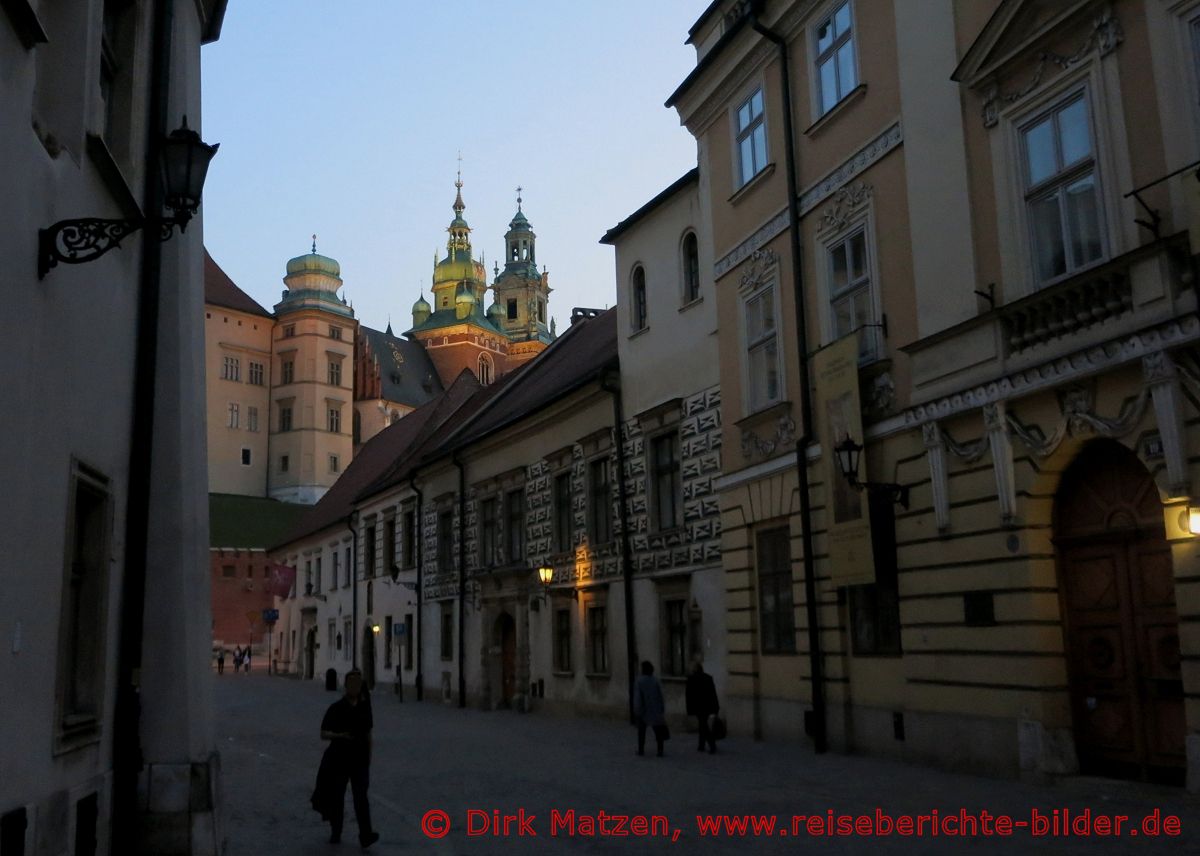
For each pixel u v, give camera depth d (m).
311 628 57.03
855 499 16.28
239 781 16.25
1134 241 11.69
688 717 22.33
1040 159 13.23
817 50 18.38
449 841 11.05
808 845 10.07
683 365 23.44
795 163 18.78
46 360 7.25
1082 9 12.42
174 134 7.76
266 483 105.94
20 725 6.77
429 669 38.81
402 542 42.78
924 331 15.05
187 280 11.33
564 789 14.55
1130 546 12.27
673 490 23.89
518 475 32.25
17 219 6.57
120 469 9.70
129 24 10.15
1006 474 13.34
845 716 16.77
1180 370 10.96
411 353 138.00
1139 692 12.04
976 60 14.13
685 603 22.92
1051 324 12.63
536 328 161.88
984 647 13.68
